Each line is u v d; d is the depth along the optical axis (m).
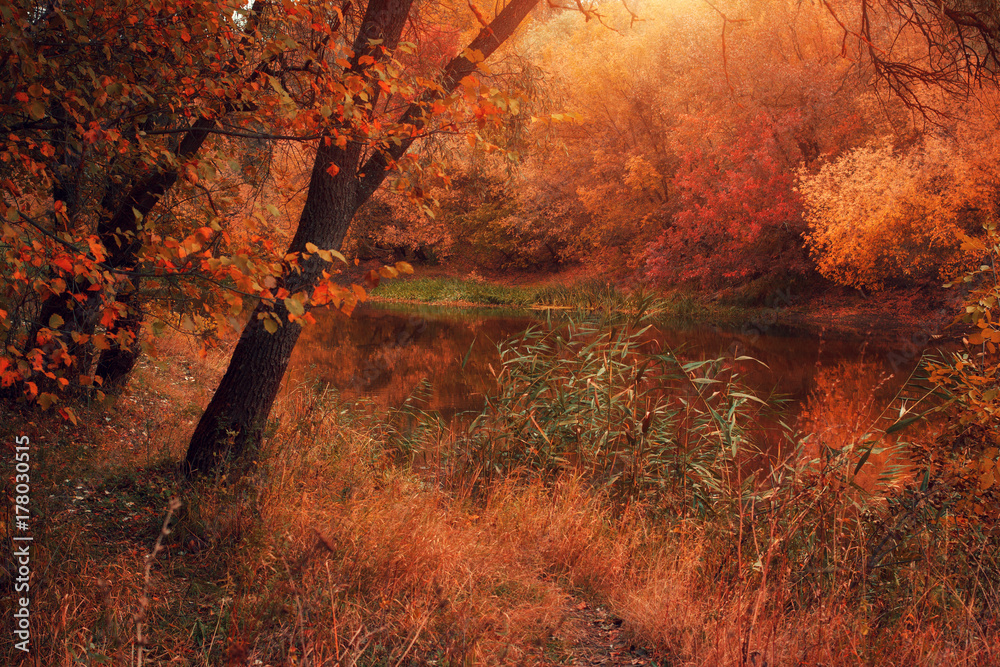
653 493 5.96
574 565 4.65
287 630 3.29
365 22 4.91
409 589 3.87
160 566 3.93
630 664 3.52
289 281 5.12
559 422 6.89
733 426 6.20
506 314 26.36
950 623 3.68
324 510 4.78
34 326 3.40
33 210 4.68
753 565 3.94
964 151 15.88
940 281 19.95
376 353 15.69
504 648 3.48
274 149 4.96
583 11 5.89
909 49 11.63
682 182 24.30
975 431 4.21
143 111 3.60
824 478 4.75
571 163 31.22
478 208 36.34
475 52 2.69
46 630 2.99
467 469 6.64
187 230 3.79
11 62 3.00
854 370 13.57
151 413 7.40
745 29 23.00
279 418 6.55
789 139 22.20
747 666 3.17
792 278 23.91
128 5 3.29
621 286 29.36
